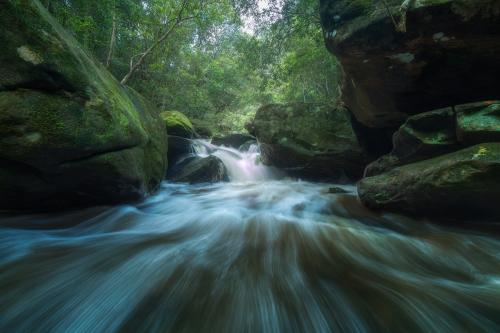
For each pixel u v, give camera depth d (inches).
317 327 88.1
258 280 113.8
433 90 237.6
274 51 519.2
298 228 179.8
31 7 156.9
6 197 176.4
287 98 794.8
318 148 385.7
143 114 277.9
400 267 130.7
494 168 148.6
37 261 127.8
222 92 1015.0
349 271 125.1
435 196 173.9
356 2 215.0
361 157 368.5
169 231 177.6
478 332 86.4
